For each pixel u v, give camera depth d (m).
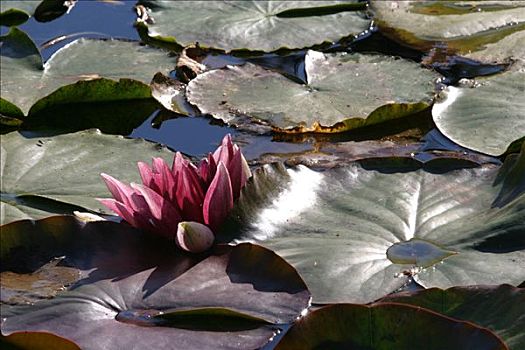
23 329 2.43
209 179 2.93
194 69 4.48
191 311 2.41
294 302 2.44
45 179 3.39
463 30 4.64
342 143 3.70
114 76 4.48
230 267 2.63
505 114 3.65
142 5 5.31
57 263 2.74
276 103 4.05
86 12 5.46
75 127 4.04
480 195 2.91
